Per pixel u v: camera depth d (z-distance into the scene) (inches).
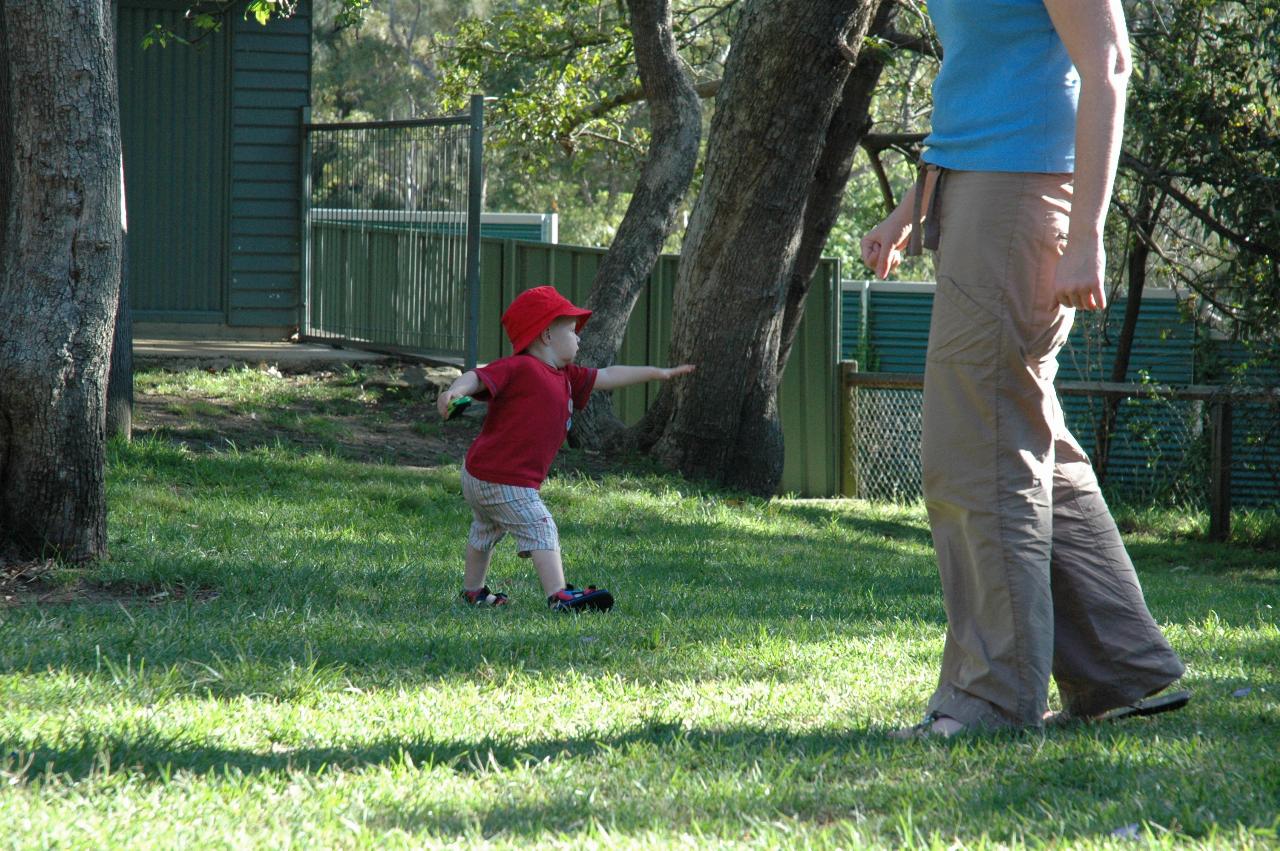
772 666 259.8
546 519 328.2
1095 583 195.0
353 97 2329.0
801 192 676.7
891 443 926.4
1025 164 179.8
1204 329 901.8
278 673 228.4
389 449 628.1
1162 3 817.5
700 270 693.9
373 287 780.0
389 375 743.1
